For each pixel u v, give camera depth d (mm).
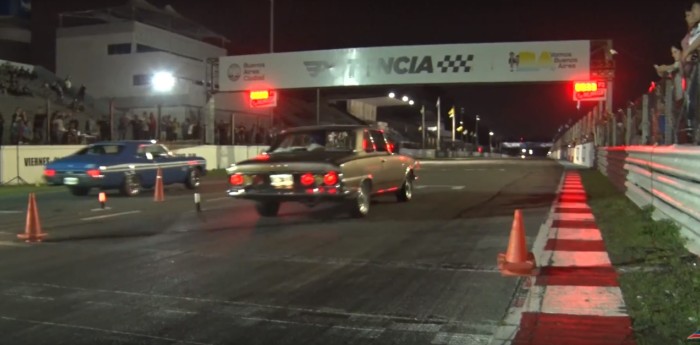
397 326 5430
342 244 9289
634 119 16141
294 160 11352
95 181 16406
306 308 6008
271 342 5066
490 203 14477
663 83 11242
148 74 42812
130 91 43281
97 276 7375
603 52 29672
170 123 32594
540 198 15547
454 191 17844
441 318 5629
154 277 7312
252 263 8031
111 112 26969
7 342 5109
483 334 5184
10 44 48000
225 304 6176
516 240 7289
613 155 18766
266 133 39188
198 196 13352
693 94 8539
